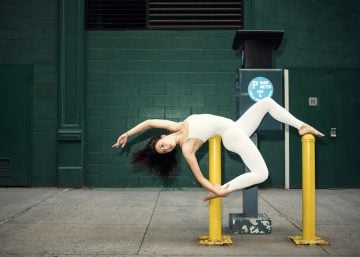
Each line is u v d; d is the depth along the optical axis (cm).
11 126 834
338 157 829
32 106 835
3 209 596
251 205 466
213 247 402
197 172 386
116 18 848
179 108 841
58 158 823
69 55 830
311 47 839
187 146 387
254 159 390
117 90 841
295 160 827
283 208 614
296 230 475
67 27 830
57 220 525
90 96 842
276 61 838
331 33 841
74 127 824
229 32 847
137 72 843
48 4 840
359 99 835
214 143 408
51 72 839
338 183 827
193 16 850
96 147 839
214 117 400
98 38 846
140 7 851
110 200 684
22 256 369
